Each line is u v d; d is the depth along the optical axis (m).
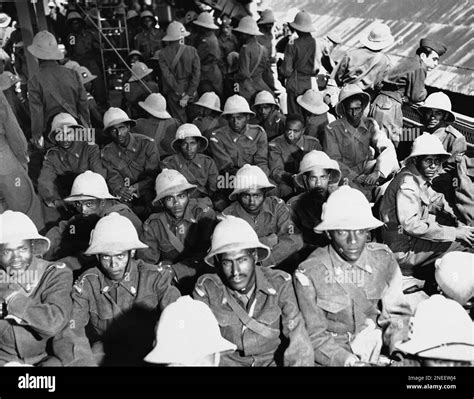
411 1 9.76
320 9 12.45
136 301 4.11
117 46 13.19
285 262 5.11
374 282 3.93
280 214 5.38
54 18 13.15
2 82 8.76
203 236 5.28
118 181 6.91
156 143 7.73
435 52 7.88
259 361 3.77
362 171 6.94
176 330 3.07
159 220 5.21
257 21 12.17
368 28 10.67
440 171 6.00
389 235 5.17
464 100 8.20
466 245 5.16
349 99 6.76
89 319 4.17
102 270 4.13
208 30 10.97
